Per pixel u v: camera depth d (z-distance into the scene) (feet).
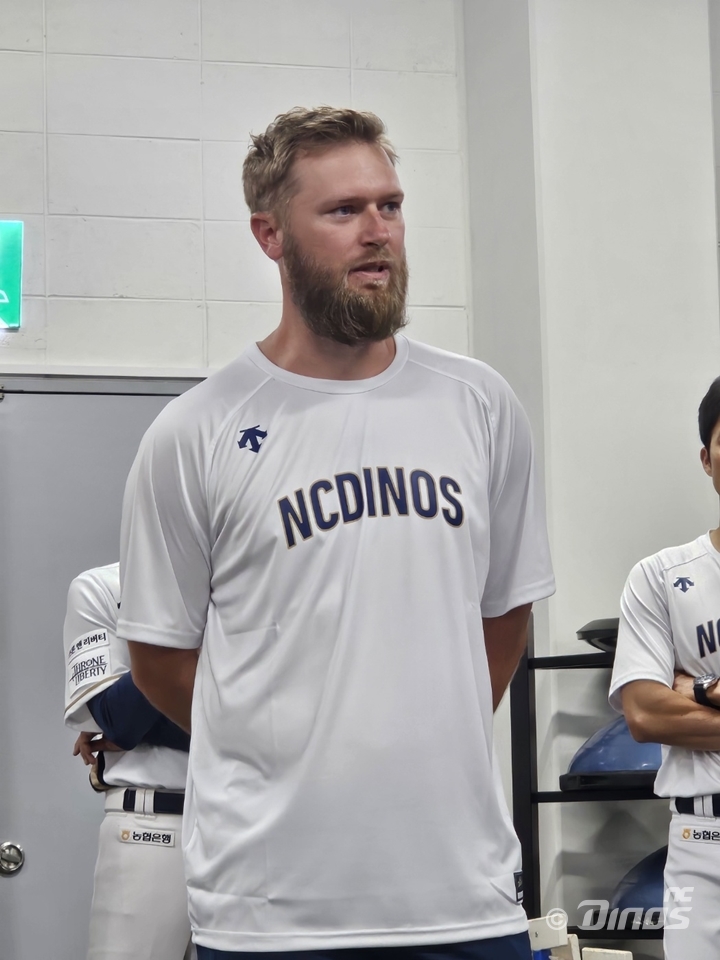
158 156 15.53
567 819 13.89
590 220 14.71
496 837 5.73
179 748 10.07
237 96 15.84
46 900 14.14
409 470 5.83
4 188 15.07
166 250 15.44
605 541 14.33
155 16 15.71
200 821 5.81
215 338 15.46
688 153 15.07
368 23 16.40
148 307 15.31
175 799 9.98
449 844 5.52
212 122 15.72
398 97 16.42
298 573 5.65
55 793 14.32
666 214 14.93
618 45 15.01
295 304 5.93
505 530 6.48
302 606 5.61
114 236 15.30
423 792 5.51
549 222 14.61
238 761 5.74
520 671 13.26
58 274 15.11
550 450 14.30
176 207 15.51
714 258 15.02
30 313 14.99
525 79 14.80
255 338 15.57
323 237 5.66
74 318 15.08
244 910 5.56
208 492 5.90
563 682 14.12
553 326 14.48
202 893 5.74
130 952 9.84
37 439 14.79
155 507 6.07
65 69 15.38
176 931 9.93
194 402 6.03
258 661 5.71
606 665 12.62
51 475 14.78
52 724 14.42
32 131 15.23
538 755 13.98
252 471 5.81
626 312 14.69
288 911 5.47
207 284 15.51
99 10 15.55
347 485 5.74
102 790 10.38
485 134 15.92
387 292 5.69
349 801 5.46
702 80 15.21
